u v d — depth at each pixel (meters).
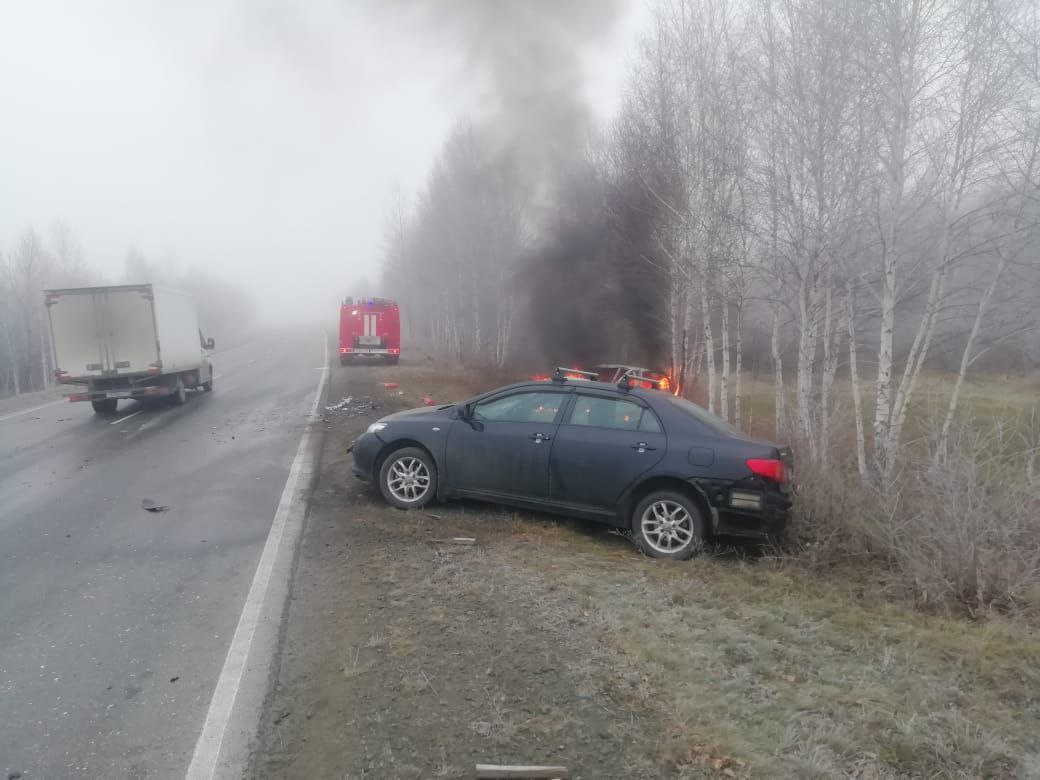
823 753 2.56
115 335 12.62
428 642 3.52
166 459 8.73
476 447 5.86
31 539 5.51
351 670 3.26
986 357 9.53
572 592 4.20
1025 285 6.86
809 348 7.91
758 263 8.84
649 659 3.33
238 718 2.94
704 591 4.25
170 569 4.80
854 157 6.99
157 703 3.09
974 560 4.23
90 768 2.62
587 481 5.39
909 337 9.76
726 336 10.41
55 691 3.19
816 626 3.78
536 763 2.54
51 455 9.13
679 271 11.51
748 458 4.95
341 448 9.29
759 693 3.04
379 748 2.66
